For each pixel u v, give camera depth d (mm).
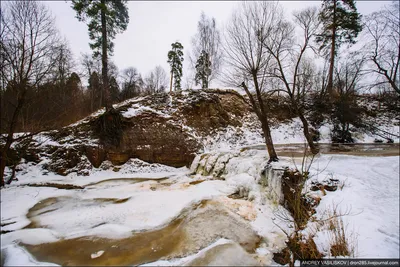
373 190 4520
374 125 15234
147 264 3607
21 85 7574
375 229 3523
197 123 14852
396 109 14195
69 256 3854
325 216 4191
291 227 4488
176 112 14523
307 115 17875
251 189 6781
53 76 9680
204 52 20531
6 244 4266
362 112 15875
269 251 3938
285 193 5445
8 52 7574
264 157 8203
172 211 5957
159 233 4746
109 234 4684
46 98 9789
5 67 7605
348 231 3680
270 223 5000
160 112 14086
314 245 3541
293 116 18172
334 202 4457
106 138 11062
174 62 28391
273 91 9242
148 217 5586
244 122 17781
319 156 7215
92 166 10289
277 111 17734
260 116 7480
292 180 5484
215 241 4336
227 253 3869
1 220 5316
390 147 10242
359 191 4582
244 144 15398
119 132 11359
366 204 4160
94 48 12367
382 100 14891
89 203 6637
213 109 16234
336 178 5203
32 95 8641
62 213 5855
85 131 11148
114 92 23188
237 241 4312
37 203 6598
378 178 4898
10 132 7512
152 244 4273
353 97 14578
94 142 10742
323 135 16094
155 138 12164
